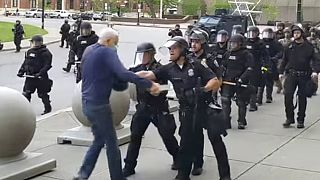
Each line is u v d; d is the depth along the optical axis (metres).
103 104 5.88
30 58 12.22
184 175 6.53
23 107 6.69
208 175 7.00
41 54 12.27
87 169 6.23
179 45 6.26
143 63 6.71
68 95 15.68
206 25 35.00
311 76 10.30
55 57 27.17
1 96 6.59
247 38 12.08
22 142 6.70
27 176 6.63
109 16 81.25
